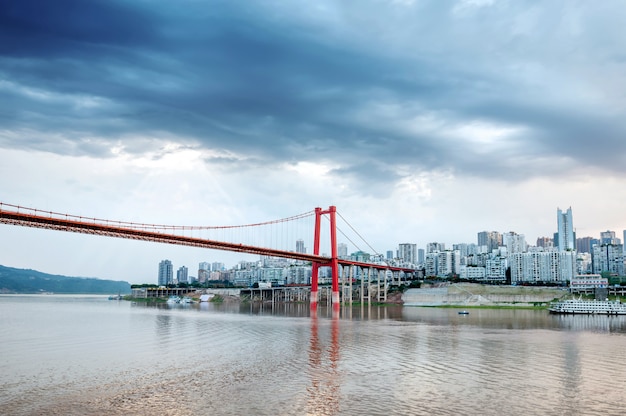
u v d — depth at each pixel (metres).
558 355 68.25
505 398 44.75
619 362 62.66
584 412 40.88
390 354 68.62
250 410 40.69
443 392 46.69
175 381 50.28
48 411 39.97
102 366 57.88
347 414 39.91
